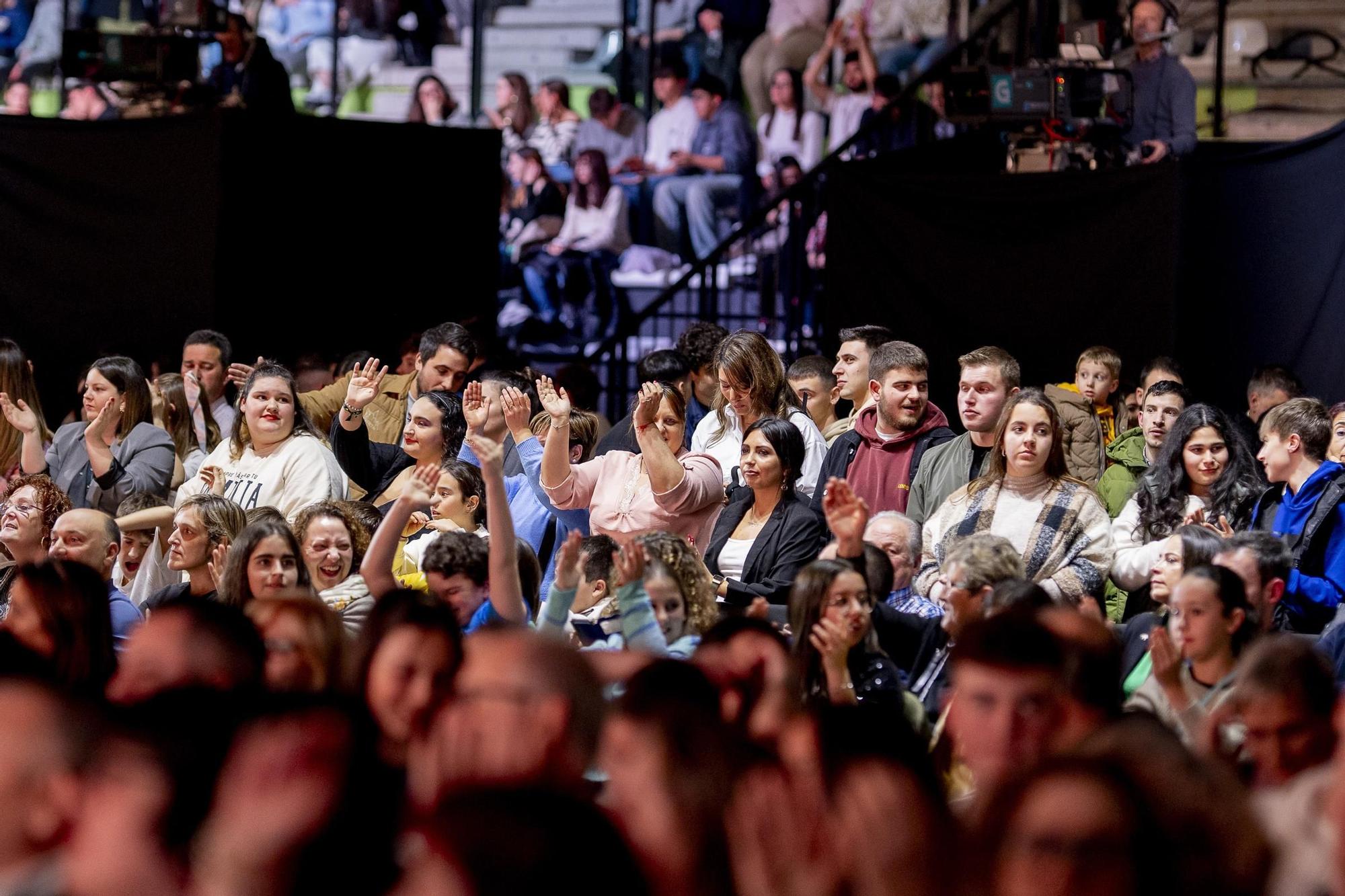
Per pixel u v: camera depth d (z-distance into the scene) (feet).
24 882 18.13
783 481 42.78
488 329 69.51
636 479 44.75
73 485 51.83
